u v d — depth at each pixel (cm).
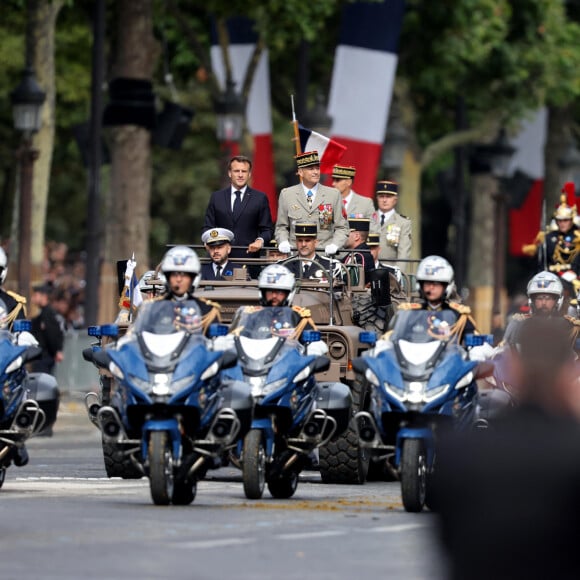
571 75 18225
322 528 4662
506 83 18050
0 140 18925
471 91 18012
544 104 18962
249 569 3781
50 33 13562
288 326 5719
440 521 3444
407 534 4512
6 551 4031
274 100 18975
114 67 13712
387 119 16788
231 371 5588
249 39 15288
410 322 5394
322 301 6938
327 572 3750
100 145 12888
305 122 14138
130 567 3772
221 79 15425
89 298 12738
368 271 7169
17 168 18550
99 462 7988
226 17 14525
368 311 7162
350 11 15300
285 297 5769
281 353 5634
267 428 5544
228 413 5334
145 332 5291
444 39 17162
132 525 4619
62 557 3931
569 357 3450
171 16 16450
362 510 5281
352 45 15338
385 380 5238
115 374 5222
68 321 13650
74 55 16975
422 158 18262
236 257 7556
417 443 5159
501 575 3309
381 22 15300
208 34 16538
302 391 5669
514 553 3347
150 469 5134
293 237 7569
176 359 5212
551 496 3359
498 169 17075
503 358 5725
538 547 3344
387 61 15325
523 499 3375
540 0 17812
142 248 13650
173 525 4653
